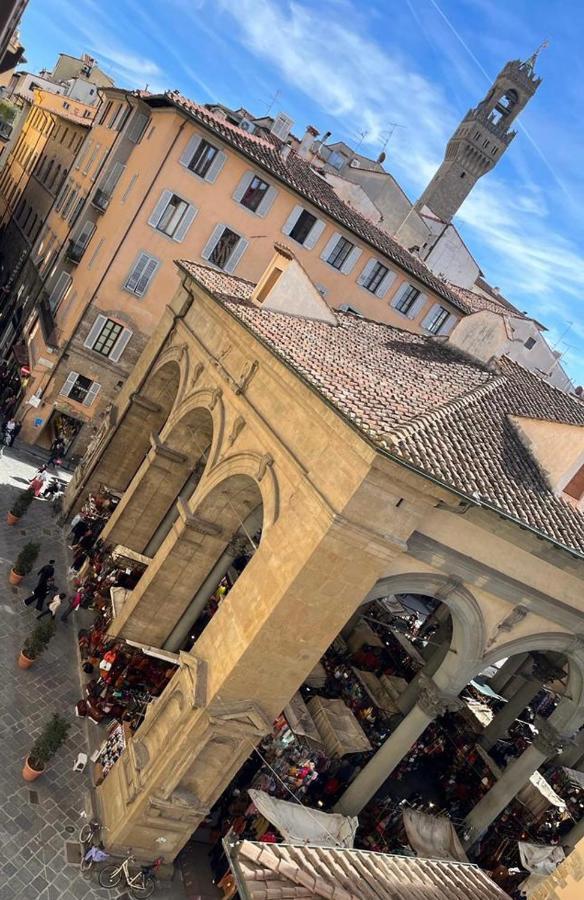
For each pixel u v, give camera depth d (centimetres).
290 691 1623
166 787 1606
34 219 5494
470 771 2711
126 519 2583
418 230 5888
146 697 2098
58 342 3588
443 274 5922
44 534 2836
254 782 1972
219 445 2066
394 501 1448
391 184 5878
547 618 1847
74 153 5019
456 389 1895
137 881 1612
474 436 1659
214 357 2292
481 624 1773
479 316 2388
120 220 3503
